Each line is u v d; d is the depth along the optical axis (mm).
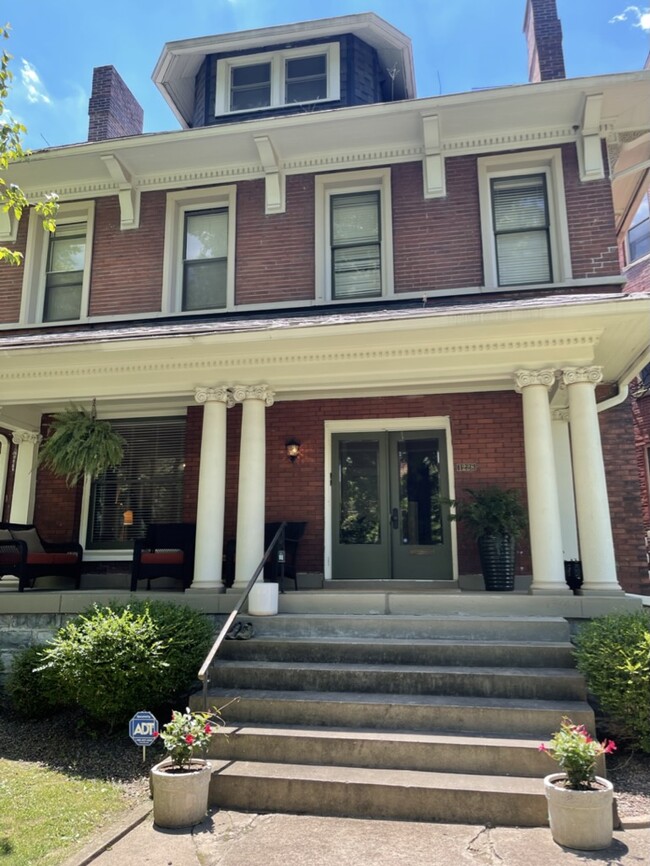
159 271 9641
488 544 7383
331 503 8938
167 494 9430
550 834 3693
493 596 6293
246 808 4129
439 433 8945
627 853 3447
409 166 9273
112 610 5918
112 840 3666
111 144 9477
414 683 5160
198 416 9219
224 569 8211
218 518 7051
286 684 5352
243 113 10750
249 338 6617
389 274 9000
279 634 6203
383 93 12008
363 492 8961
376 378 7188
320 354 7066
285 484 8867
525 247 8914
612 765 4645
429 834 3711
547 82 8383
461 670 5246
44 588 9250
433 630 5977
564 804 3564
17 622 6949
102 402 8953
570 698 4961
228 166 9734
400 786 4008
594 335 6477
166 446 9586
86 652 5273
